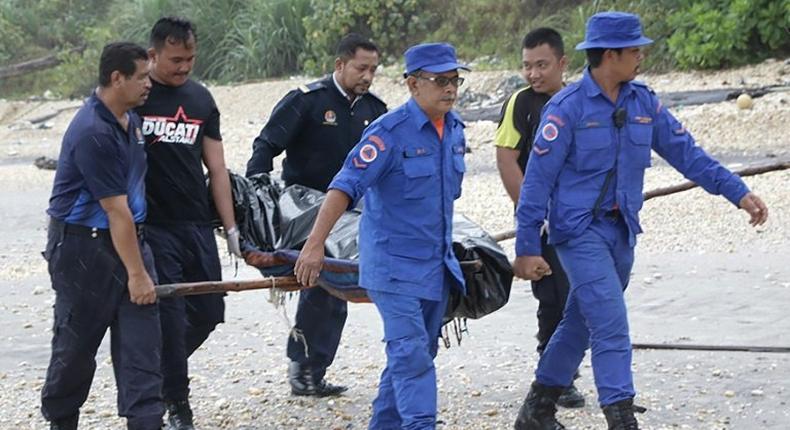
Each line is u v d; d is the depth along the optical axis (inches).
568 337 224.4
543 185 212.8
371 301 222.8
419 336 207.0
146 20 1159.6
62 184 210.1
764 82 764.0
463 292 212.5
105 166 205.2
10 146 932.6
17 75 1206.3
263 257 234.4
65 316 212.7
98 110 207.8
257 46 1085.1
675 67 837.8
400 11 1026.7
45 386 218.5
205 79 1119.0
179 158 235.3
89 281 211.0
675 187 243.8
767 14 797.9
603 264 211.2
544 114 215.8
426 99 207.5
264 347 318.7
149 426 210.5
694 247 422.3
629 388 207.9
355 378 283.0
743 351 290.8
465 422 245.0
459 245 219.0
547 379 227.5
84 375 217.2
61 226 211.0
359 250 215.2
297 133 262.1
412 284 207.5
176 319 235.6
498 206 527.2
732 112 678.5
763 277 370.3
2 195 669.3
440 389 269.3
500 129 247.1
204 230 241.0
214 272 243.0
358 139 264.1
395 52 1028.5
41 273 443.5
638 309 340.5
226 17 1123.3
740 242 425.1
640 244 432.1
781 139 633.0
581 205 211.8
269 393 271.9
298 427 247.4
